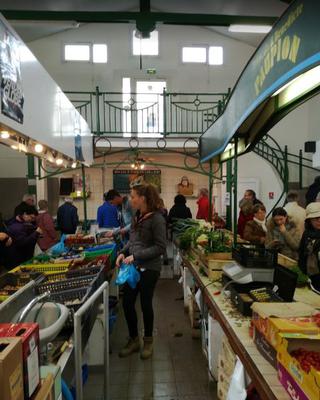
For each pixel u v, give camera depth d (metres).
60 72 8.58
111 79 8.62
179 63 8.72
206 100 8.72
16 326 0.90
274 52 1.28
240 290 1.87
